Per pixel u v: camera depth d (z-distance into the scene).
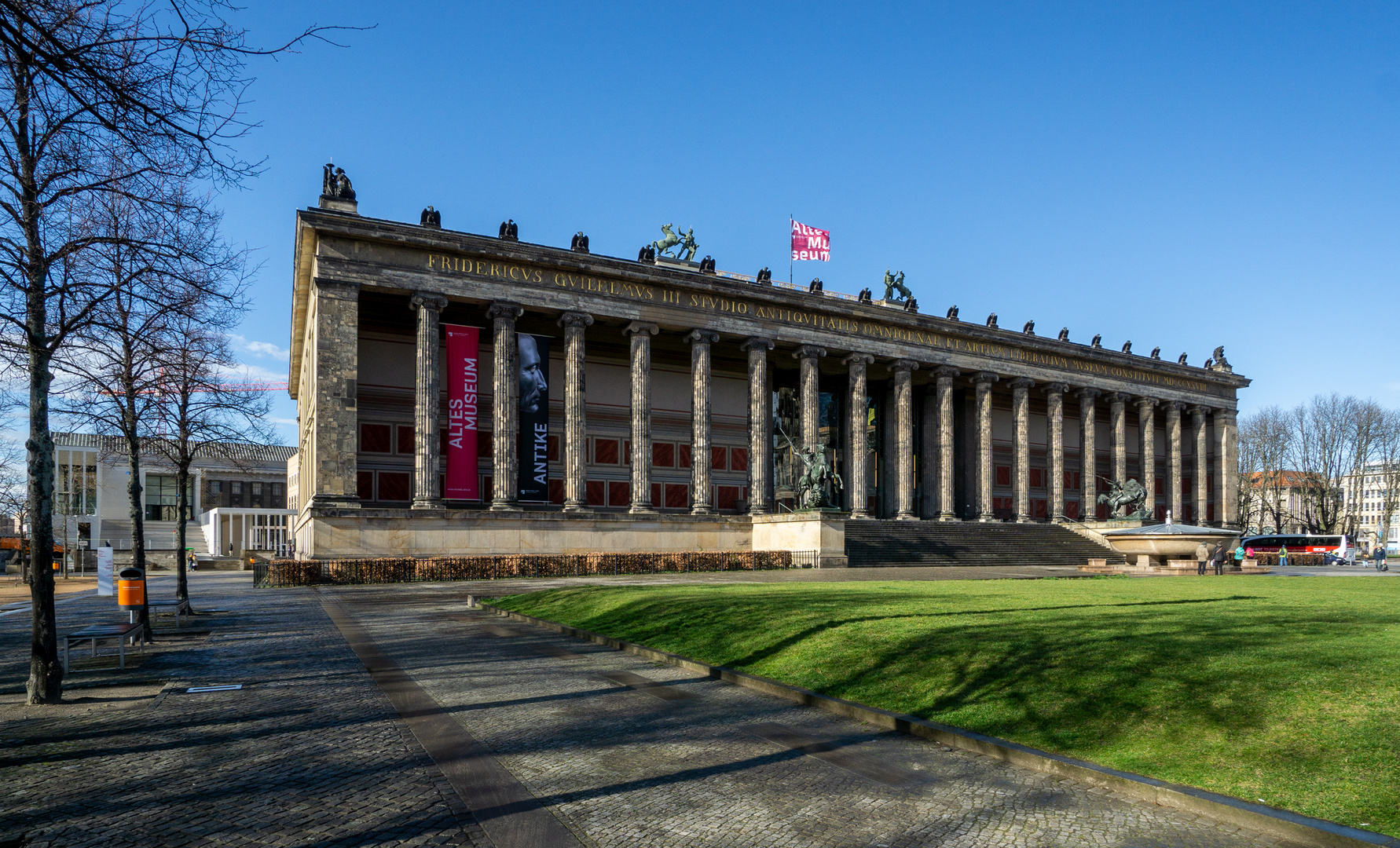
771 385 92.94
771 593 33.34
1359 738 11.81
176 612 32.69
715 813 10.94
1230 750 12.17
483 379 78.00
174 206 17.56
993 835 10.11
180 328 26.42
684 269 78.25
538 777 12.43
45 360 17.77
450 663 22.59
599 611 31.36
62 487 111.25
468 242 67.38
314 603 41.34
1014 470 97.38
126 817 10.70
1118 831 10.20
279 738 14.64
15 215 17.14
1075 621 21.48
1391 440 127.69
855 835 10.15
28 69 15.19
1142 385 108.31
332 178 64.31
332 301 63.06
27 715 16.42
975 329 93.38
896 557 72.38
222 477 137.50
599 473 82.19
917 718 15.39
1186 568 60.12
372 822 10.55
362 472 71.69
